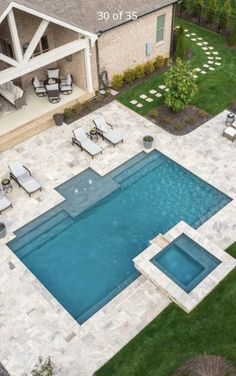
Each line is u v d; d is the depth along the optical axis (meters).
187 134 24.25
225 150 23.16
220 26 32.91
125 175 22.23
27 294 17.12
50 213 20.45
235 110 25.70
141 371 14.73
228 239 18.73
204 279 16.59
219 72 28.94
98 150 22.92
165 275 16.80
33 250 19.00
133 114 25.81
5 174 22.34
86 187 21.64
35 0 23.27
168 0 27.55
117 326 15.96
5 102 26.38
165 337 15.56
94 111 26.19
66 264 18.41
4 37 25.98
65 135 24.61
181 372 14.62
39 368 14.73
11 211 20.45
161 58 29.31
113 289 17.41
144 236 19.34
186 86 23.98
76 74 26.97
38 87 26.58
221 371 14.58
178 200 20.86
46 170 22.45
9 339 15.75
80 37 24.77
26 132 24.42
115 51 26.95
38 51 27.09
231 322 15.88
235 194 20.75
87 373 14.73
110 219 20.17
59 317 16.34
